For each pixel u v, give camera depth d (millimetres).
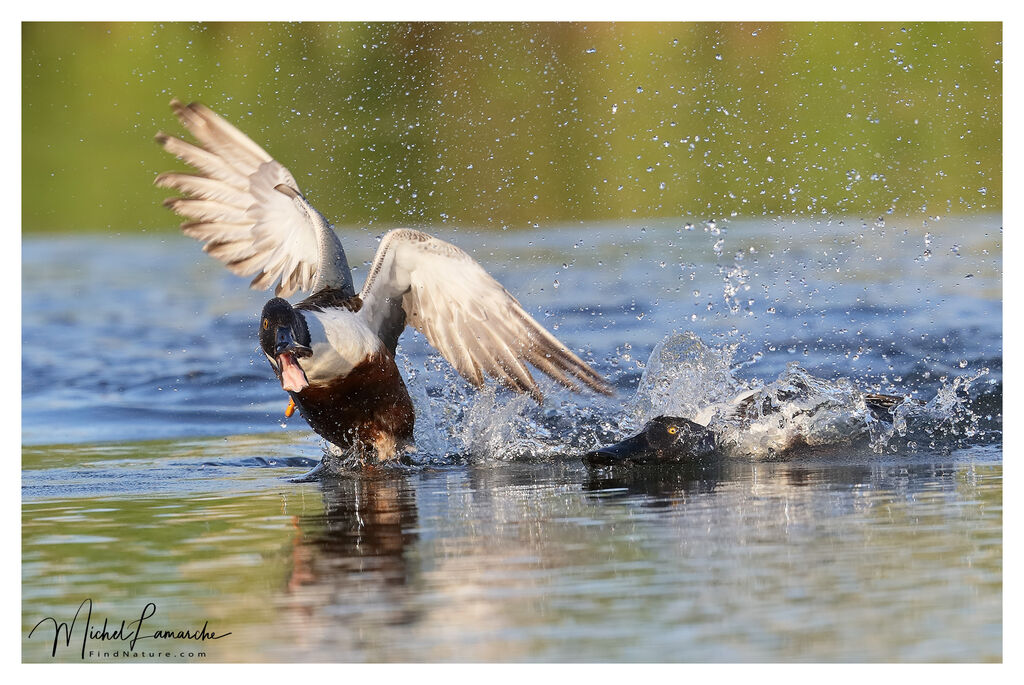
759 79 24047
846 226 23109
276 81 24094
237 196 11984
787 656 5340
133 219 25875
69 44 25609
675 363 11945
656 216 23688
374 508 8641
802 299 18250
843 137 23547
